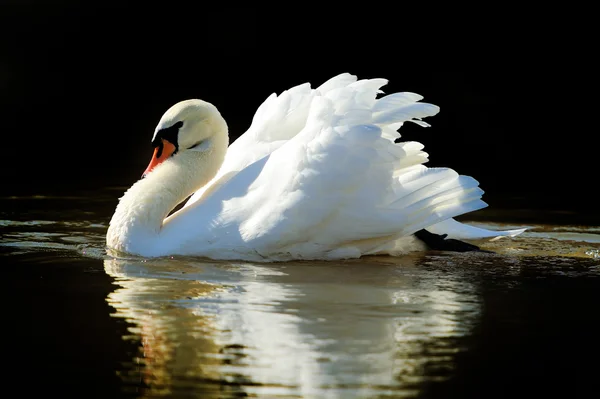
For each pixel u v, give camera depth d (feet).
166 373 26.27
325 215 40.27
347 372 26.45
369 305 33.47
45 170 73.82
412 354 28.04
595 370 26.73
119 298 34.06
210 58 97.14
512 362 27.37
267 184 40.86
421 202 41.29
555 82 92.94
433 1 97.45
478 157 80.69
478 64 95.09
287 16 98.37
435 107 41.73
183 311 32.42
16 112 89.71
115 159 80.28
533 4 96.43
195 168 44.21
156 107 92.32
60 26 97.50
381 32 97.30
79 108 91.35
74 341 29.07
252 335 29.66
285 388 25.25
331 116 41.14
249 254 40.47
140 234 41.88
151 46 97.60
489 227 52.03
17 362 27.14
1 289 35.32
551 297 34.96
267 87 95.25
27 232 47.85
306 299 34.24
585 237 48.73
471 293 35.55
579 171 74.69
